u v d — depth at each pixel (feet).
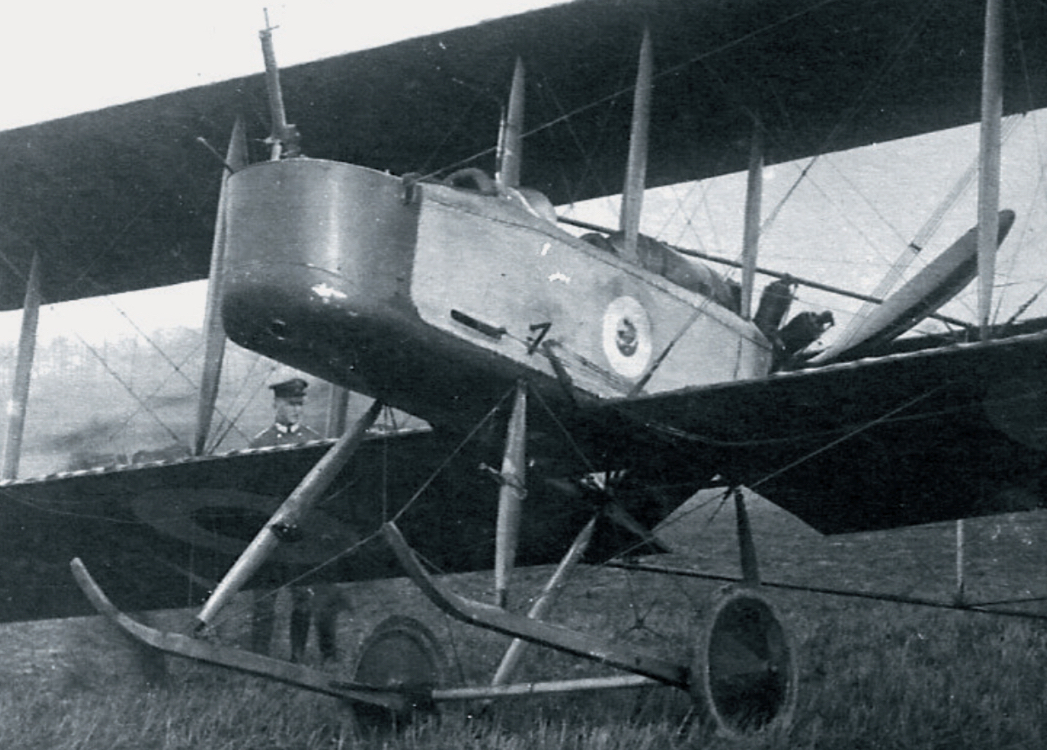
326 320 16.20
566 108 24.38
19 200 28.50
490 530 23.34
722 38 22.02
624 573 34.88
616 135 25.59
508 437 17.90
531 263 18.66
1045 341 15.39
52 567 26.68
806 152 26.63
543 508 21.63
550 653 25.43
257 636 25.61
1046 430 18.34
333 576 25.25
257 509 23.27
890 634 25.03
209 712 19.88
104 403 79.41
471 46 22.22
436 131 25.53
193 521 23.98
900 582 31.63
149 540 24.90
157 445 66.90
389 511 22.76
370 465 20.94
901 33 21.88
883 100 24.27
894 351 24.06
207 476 21.85
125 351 90.33
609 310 19.90
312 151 26.48
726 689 17.70
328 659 26.35
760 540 39.58
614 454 20.06
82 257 31.14
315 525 23.31
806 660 22.99
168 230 29.81
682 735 17.25
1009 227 22.39
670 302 21.36
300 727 19.44
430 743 17.13
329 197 16.43
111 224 29.50
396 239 16.81
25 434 74.69
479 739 17.25
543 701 20.29
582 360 19.06
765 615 18.48
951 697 18.57
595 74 23.09
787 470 20.44
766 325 25.08
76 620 31.35
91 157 26.55
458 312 17.31
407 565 15.19
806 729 17.16
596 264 19.92
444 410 18.75
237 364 82.94
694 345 21.67
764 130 25.58
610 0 20.98
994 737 16.62
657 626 27.86
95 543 25.39
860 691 19.65
